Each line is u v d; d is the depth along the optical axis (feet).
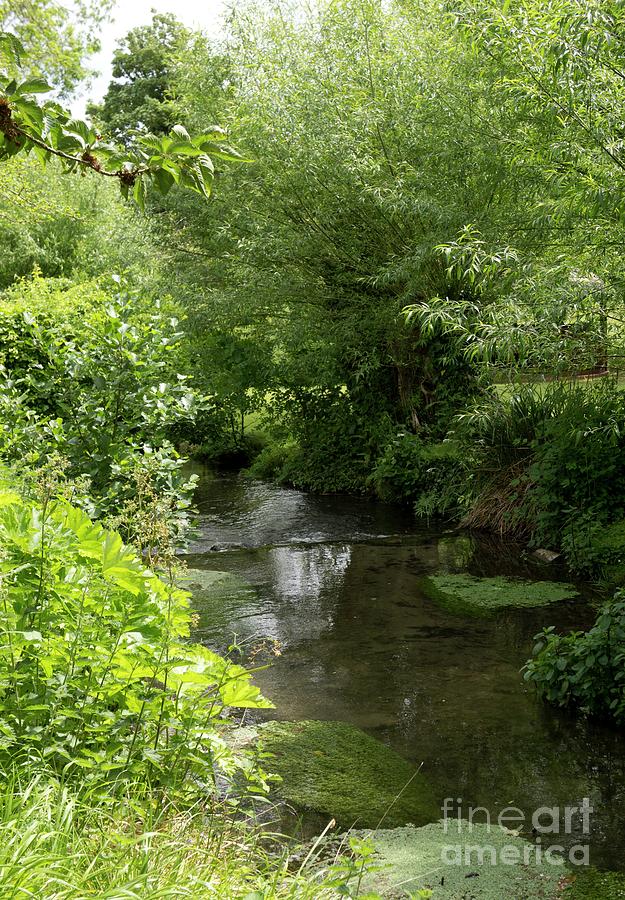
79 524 10.81
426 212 32.35
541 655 17.01
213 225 43.16
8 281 71.61
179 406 22.52
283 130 36.40
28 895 6.34
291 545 31.53
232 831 10.77
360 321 39.42
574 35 16.16
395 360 41.04
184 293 43.29
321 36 39.04
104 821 8.80
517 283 20.03
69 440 20.99
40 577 10.25
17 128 6.41
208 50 46.42
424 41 34.37
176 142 6.39
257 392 47.91
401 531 33.50
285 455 48.73
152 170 6.66
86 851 7.87
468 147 30.42
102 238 68.49
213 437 54.80
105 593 10.66
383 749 14.58
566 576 26.11
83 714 9.70
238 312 42.16
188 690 10.89
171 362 25.00
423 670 18.43
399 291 37.88
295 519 36.50
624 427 25.39
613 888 10.37
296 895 8.66
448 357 37.93
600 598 23.52
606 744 14.69
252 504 40.47
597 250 19.76
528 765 13.94
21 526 10.73
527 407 33.35
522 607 22.95
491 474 34.12
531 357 21.77
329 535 33.14
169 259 45.83
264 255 39.91
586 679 15.87
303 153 35.73
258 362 46.16
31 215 55.83
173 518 19.10
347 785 13.25
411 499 38.78
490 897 10.23
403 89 34.45
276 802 12.67
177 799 10.12
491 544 30.45
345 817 12.27
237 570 27.84
